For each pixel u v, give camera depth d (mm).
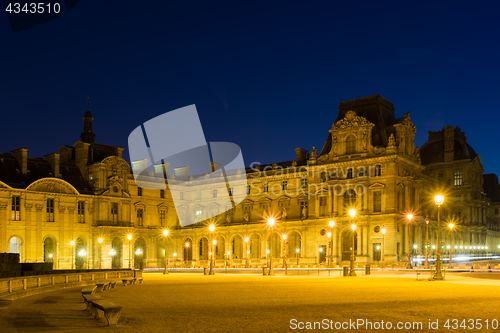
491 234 150625
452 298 30234
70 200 110938
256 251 120500
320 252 106062
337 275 67875
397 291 35500
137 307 27719
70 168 117688
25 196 103688
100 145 122875
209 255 125250
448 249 124938
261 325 20969
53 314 25125
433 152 141250
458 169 136125
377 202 100562
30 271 54312
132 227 120062
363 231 99750
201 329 20141
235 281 53344
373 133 105375
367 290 36906
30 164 109438
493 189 156625
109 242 115250
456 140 138625
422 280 49781
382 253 96438
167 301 30984
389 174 99125
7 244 99875
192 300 31391
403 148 102938
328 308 26016
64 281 45844
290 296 32906
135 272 54188
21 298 34219
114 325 21047
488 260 123812
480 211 137250
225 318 22953
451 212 134875
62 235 108688
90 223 114250
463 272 68875
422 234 110250
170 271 102625
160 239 129625
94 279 52312
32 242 103688
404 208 101125
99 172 116062
